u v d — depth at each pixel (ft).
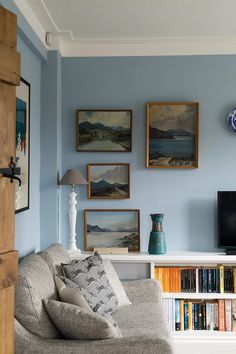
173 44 13.56
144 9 11.02
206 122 13.56
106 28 12.35
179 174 13.58
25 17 10.50
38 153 12.85
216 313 12.71
